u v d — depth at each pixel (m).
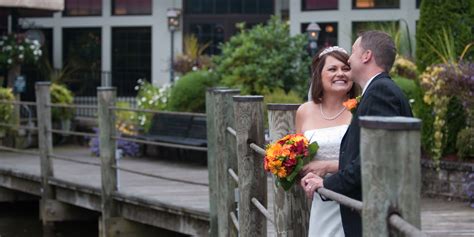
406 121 2.01
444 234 6.16
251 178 4.53
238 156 4.55
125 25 17.30
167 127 12.51
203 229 7.05
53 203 9.47
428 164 8.26
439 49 8.45
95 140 12.94
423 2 8.66
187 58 16.12
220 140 5.93
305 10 15.57
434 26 8.54
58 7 14.33
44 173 9.51
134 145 12.66
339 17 15.25
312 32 14.12
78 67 17.27
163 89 13.34
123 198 8.09
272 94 11.95
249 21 17.27
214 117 6.04
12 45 14.37
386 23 14.62
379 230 2.05
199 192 8.39
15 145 13.67
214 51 17.31
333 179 3.05
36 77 16.67
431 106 8.34
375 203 2.05
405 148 2.02
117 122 13.09
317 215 3.57
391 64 3.27
